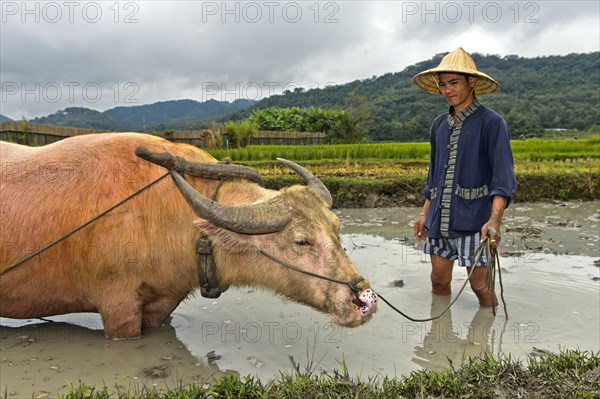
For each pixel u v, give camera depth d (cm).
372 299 344
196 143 2389
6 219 398
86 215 388
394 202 1187
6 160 426
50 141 1555
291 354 384
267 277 379
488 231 431
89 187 396
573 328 432
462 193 472
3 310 425
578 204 1221
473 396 294
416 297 513
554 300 502
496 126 453
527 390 299
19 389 333
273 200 371
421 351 390
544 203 1239
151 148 416
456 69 445
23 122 1441
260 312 479
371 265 631
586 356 336
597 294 521
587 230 866
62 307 429
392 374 351
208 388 320
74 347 400
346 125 4050
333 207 1163
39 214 395
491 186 454
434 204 495
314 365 365
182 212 399
